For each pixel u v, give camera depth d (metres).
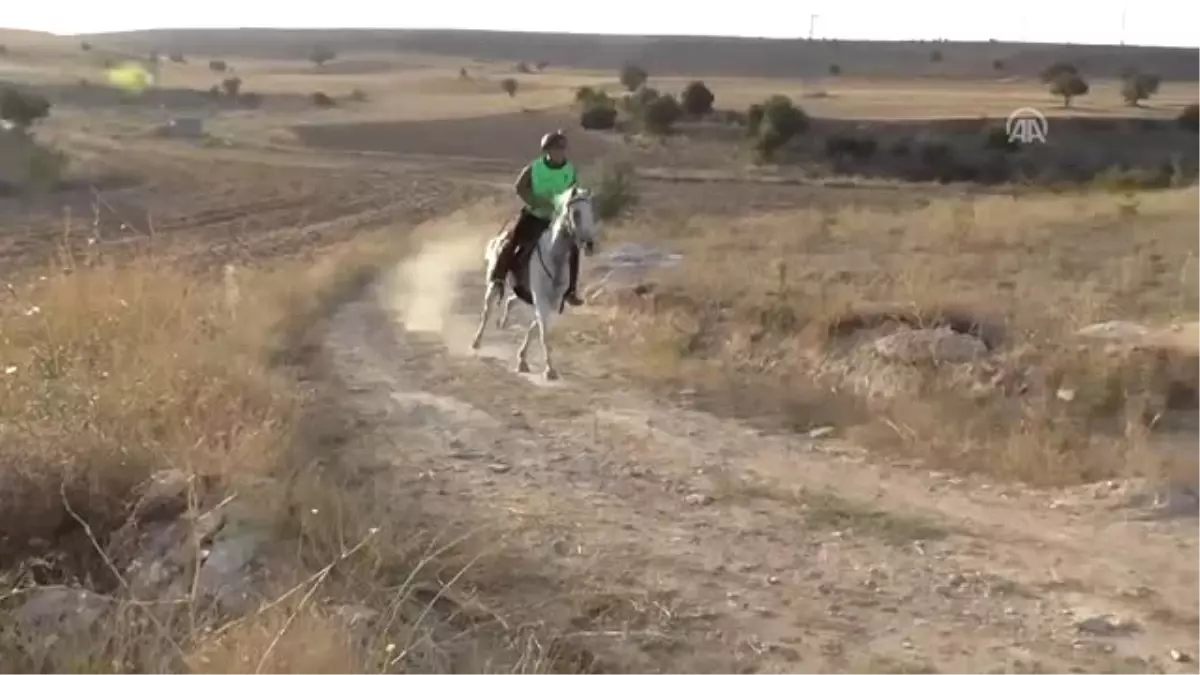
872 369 14.64
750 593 8.32
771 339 17.02
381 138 106.06
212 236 42.81
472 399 14.02
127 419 9.11
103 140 93.75
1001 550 9.27
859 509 10.15
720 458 11.71
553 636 7.22
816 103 117.00
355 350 17.11
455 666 6.62
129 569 7.19
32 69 158.50
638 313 19.53
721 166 83.38
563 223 15.41
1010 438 11.72
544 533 9.28
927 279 20.92
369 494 9.53
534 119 115.50
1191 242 27.22
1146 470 10.83
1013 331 16.14
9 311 11.50
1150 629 7.88
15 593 6.59
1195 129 90.75
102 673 5.90
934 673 7.20
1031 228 30.97
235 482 8.35
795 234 31.91
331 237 43.53
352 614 6.68
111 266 13.52
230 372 11.72
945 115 98.12
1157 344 14.73
